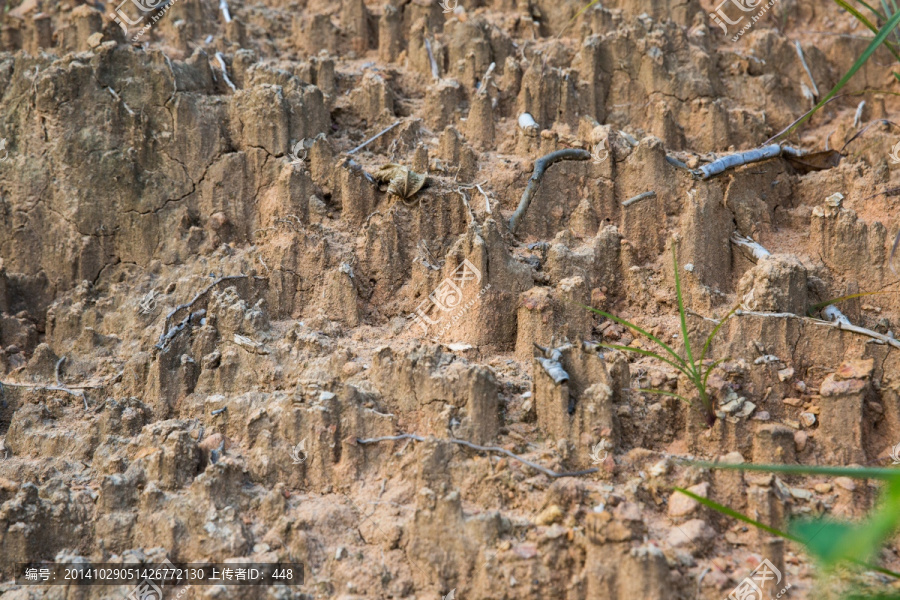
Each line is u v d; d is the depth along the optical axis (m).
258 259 17.69
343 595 12.68
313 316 17.12
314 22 22.64
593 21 21.88
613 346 14.55
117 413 15.50
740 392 14.88
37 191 18.97
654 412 14.66
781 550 12.54
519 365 15.59
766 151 18.56
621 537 12.03
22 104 19.30
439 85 20.50
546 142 18.97
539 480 13.44
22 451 15.61
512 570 12.41
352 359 15.58
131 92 19.06
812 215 17.25
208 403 15.41
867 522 13.20
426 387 14.41
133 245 18.86
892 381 14.84
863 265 16.81
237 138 19.02
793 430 14.38
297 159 18.69
